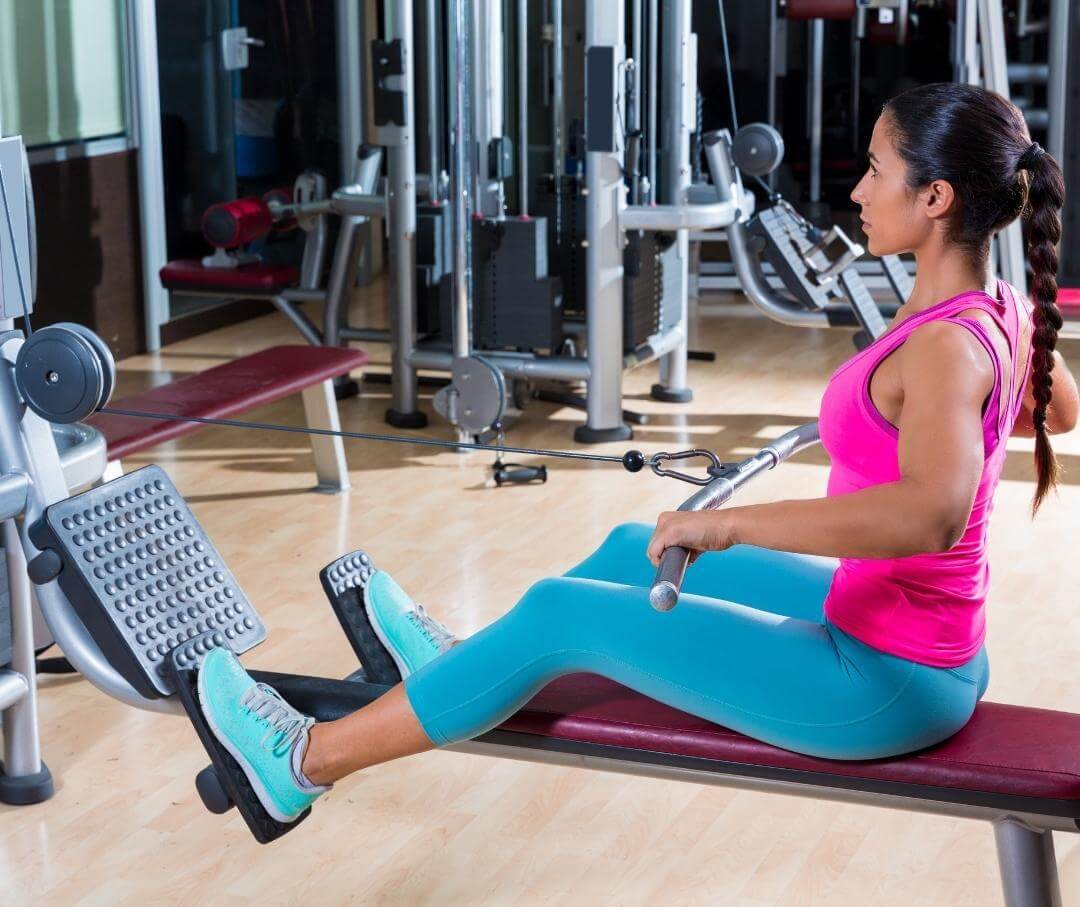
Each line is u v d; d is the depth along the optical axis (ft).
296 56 21.03
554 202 15.85
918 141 4.92
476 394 13.39
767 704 5.27
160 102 18.61
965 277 5.01
